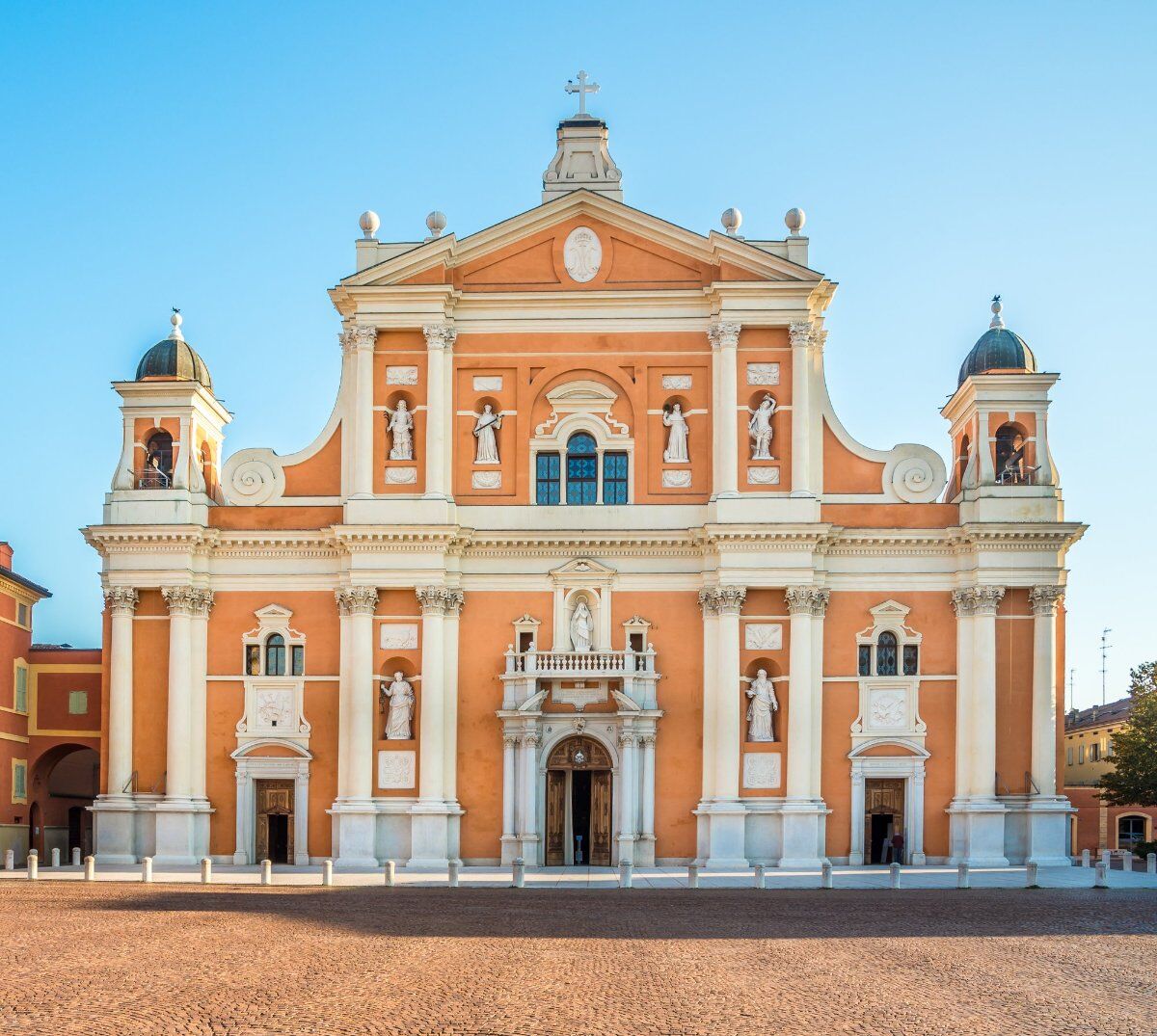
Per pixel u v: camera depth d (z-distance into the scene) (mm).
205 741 56094
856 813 55000
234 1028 20625
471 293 57094
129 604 56094
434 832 54031
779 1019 21688
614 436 56938
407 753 55062
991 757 54312
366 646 55094
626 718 54188
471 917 34500
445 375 56500
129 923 32656
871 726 55500
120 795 55188
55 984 24031
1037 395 56500
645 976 25438
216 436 60719
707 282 57125
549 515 56438
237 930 31484
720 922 33938
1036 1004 22984
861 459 57094
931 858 54906
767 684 55000
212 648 56594
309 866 54312
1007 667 55375
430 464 55719
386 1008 22203
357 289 56219
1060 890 43719
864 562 56312
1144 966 27094
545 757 55031
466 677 55938
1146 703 65625
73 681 63344
